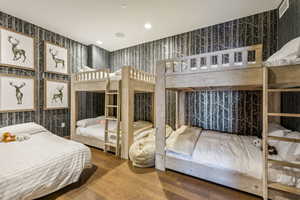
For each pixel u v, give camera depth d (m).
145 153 2.42
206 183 2.02
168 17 3.07
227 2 2.59
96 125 3.81
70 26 3.47
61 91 3.95
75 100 3.72
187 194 1.80
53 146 2.08
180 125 3.58
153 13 2.93
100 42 4.38
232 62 1.84
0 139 2.34
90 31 3.72
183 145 2.24
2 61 2.91
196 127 3.34
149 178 2.14
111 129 3.26
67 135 4.12
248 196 1.75
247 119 3.10
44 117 3.64
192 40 3.65
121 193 1.81
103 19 3.17
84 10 2.85
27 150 1.93
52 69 3.73
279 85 1.68
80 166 2.00
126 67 2.87
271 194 1.59
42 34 3.56
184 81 2.15
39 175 1.58
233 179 1.83
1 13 2.91
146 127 3.76
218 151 2.08
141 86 3.32
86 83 3.46
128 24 3.36
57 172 1.74
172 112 3.93
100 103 4.99
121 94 2.97
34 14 3.00
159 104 2.37
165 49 4.05
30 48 3.33
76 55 4.32
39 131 2.92
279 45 2.72
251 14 2.97
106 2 2.61
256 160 1.79
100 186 1.95
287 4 2.40
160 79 2.36
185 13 2.92
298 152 1.50
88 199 1.70
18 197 1.42
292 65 1.47
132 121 2.94
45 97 3.61
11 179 1.39
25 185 1.47
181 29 3.57
